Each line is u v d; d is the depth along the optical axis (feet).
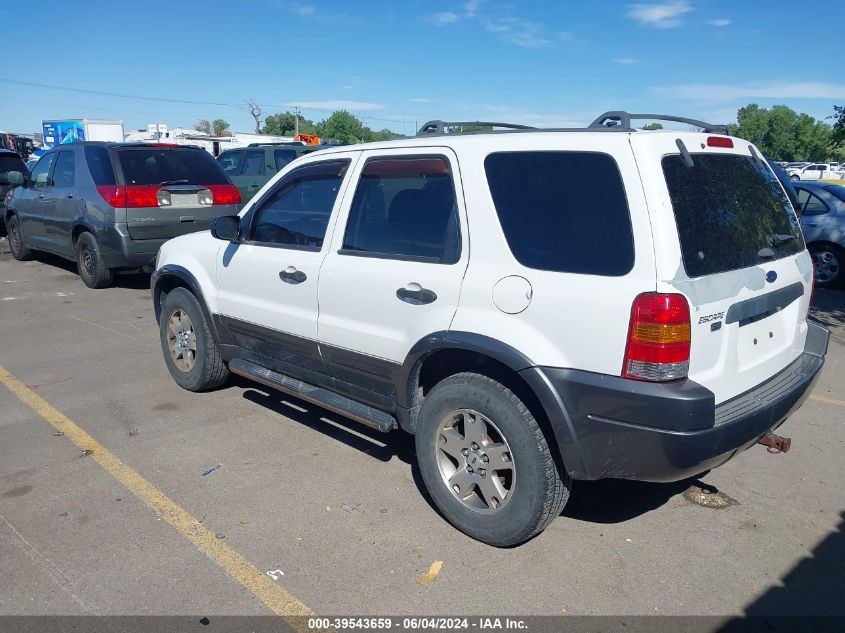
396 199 12.78
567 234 10.41
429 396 12.06
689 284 9.75
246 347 16.38
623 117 11.55
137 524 12.23
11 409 17.49
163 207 29.94
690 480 14.16
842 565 11.31
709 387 10.25
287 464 14.60
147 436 15.90
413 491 13.52
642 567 11.19
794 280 12.45
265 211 15.64
